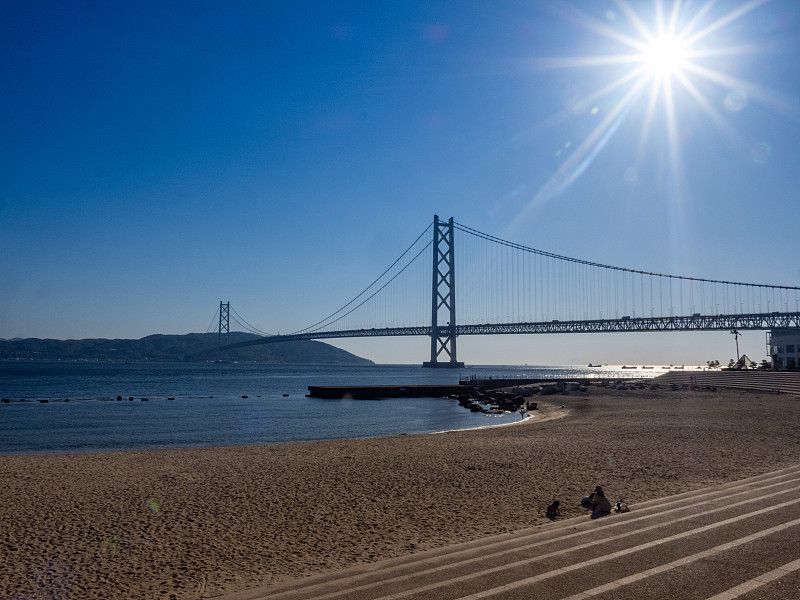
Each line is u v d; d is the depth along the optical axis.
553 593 5.84
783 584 5.99
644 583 6.07
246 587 6.95
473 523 9.85
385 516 10.41
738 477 13.22
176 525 9.91
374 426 33.59
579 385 58.91
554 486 12.78
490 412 42.56
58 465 16.42
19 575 7.50
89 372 132.88
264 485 13.26
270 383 94.56
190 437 28.39
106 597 6.73
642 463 15.48
